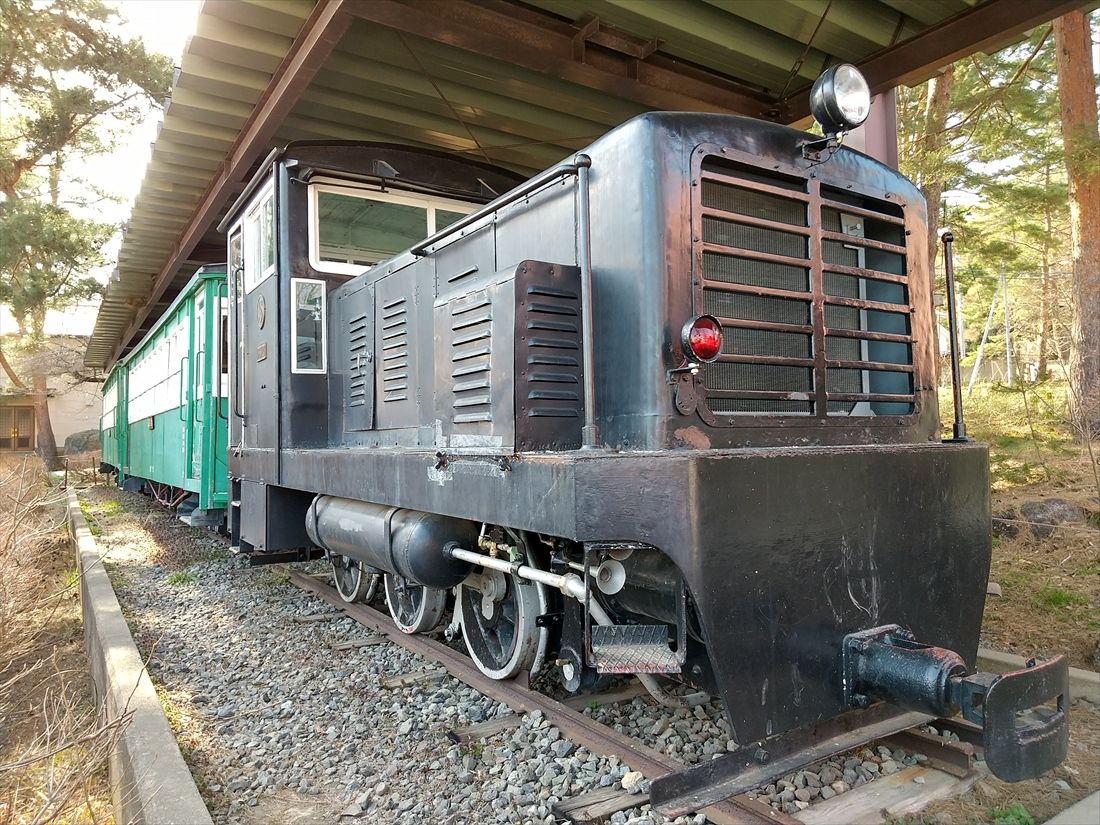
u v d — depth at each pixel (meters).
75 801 2.88
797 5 4.77
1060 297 13.80
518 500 2.57
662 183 2.57
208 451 7.80
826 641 2.45
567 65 5.25
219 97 5.80
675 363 2.53
